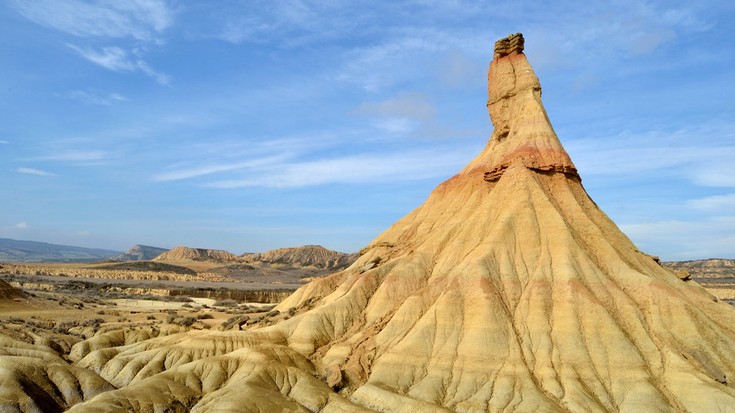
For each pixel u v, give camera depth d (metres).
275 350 81.62
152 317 137.88
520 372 71.56
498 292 83.12
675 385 68.31
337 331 88.44
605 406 67.19
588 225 93.00
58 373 77.31
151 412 66.62
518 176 98.75
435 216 112.50
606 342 73.81
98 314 141.38
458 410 68.25
